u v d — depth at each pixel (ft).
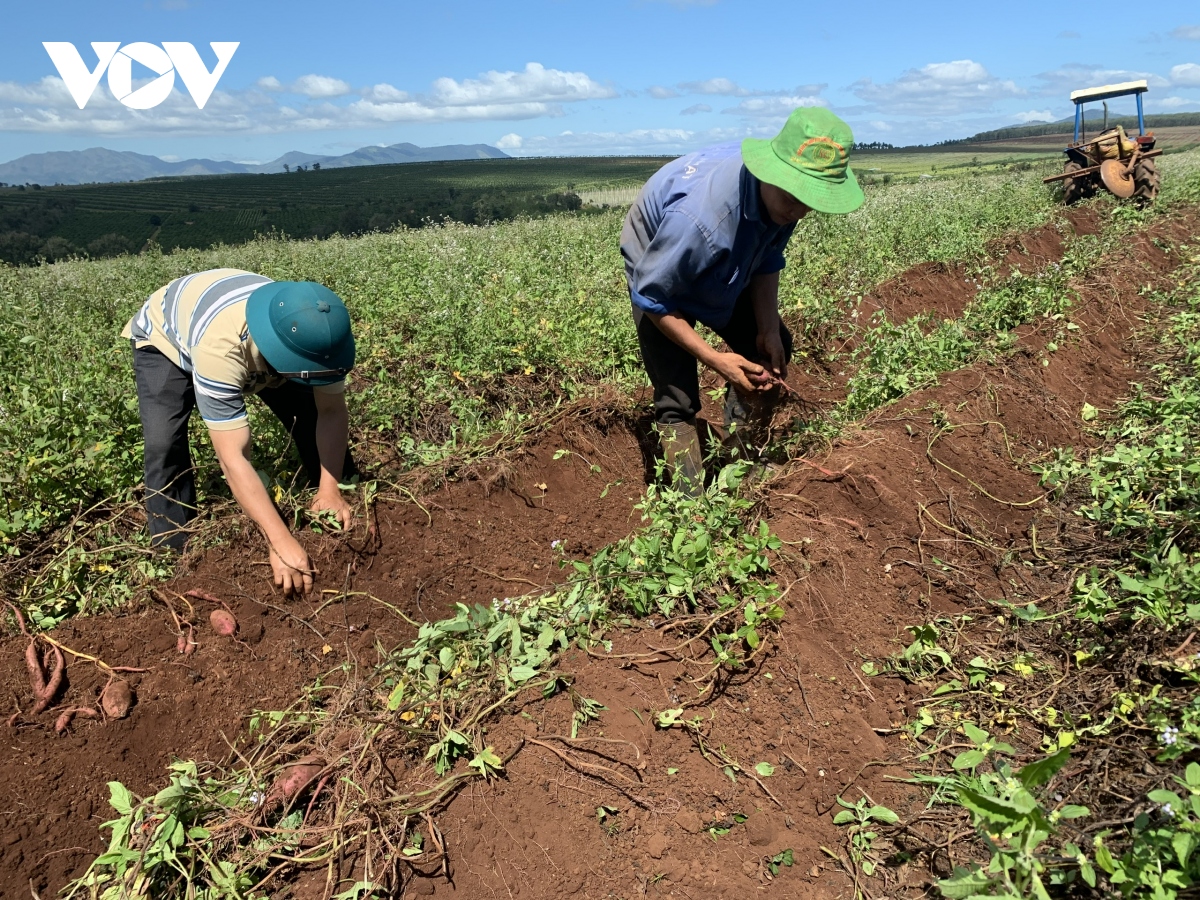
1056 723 10.11
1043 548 14.25
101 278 32.07
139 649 10.68
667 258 12.55
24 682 9.84
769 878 8.77
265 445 15.60
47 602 11.77
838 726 10.40
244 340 10.65
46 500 13.94
